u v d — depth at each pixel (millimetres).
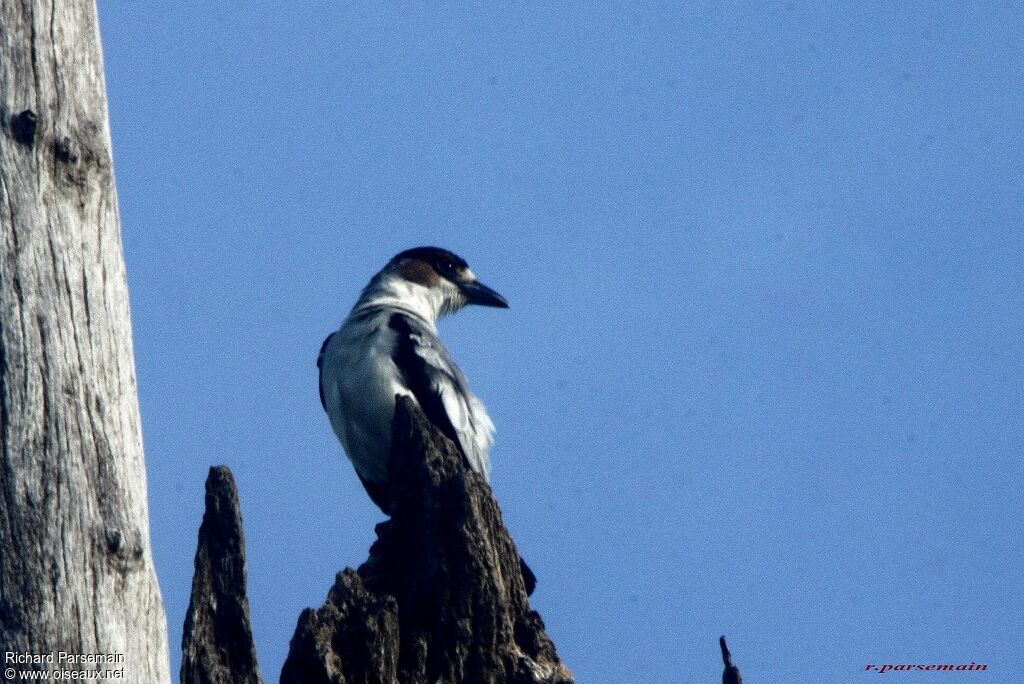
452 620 12984
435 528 13312
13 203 11484
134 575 10891
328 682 12461
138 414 11508
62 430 10961
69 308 11352
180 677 11945
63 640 10453
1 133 11648
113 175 12102
